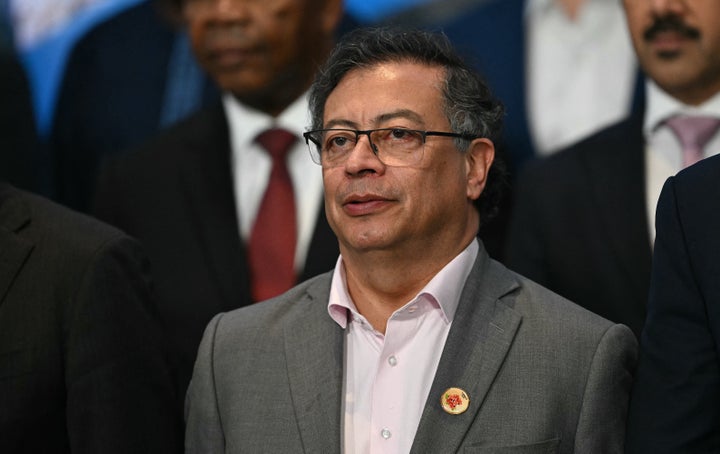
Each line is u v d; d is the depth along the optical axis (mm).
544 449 8828
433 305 9391
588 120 14648
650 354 9062
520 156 14742
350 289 9641
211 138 13375
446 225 9414
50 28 15852
